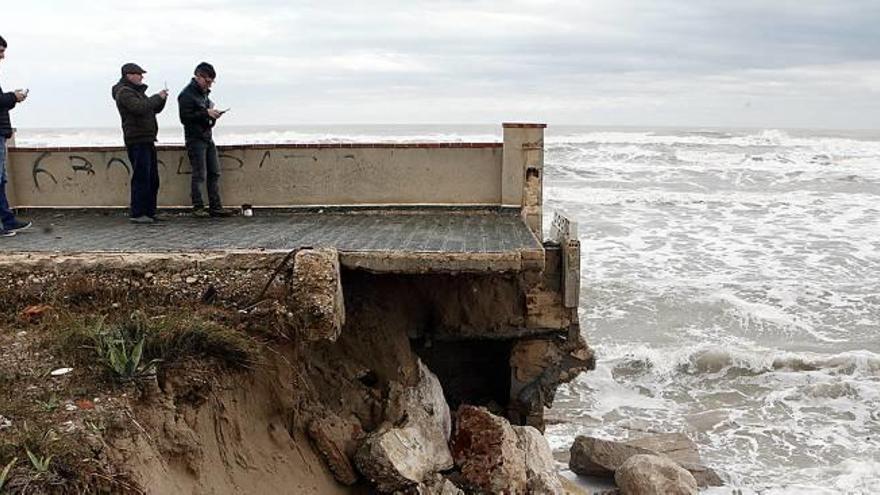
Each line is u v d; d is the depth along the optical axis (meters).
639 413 12.15
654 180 31.28
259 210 9.39
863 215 23.88
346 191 9.35
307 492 5.11
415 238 7.11
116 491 3.56
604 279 17.53
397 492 5.64
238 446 4.80
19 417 3.83
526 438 6.82
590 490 9.29
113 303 5.43
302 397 5.79
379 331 7.19
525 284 8.10
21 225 7.71
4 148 7.61
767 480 9.66
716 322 15.38
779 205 25.48
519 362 8.18
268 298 5.56
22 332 5.00
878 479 9.56
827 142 43.41
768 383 13.12
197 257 5.80
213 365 4.89
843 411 11.99
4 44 7.25
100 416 3.94
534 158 9.05
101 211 9.34
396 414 6.46
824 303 16.17
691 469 9.61
